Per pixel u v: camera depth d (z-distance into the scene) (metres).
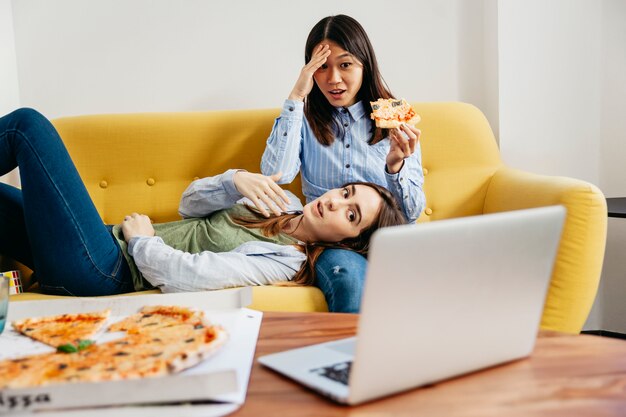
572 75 2.46
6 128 1.69
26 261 1.96
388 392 0.67
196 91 2.54
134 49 2.52
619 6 2.45
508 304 0.74
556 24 2.44
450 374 0.72
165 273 1.62
